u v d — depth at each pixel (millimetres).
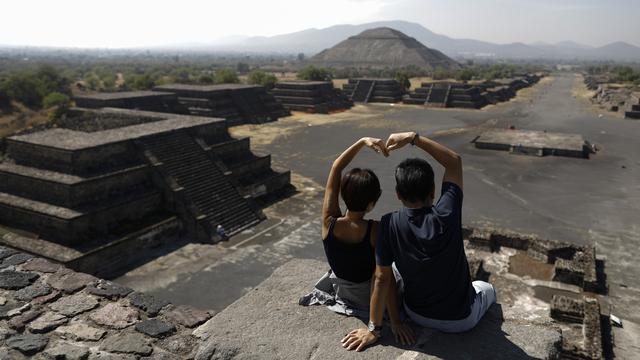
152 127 38281
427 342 4754
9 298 7219
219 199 35094
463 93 111188
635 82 136250
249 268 27844
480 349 4652
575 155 58500
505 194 43406
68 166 29703
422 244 4414
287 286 5941
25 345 6203
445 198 4672
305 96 96812
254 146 62469
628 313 22703
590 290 24359
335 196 5340
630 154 60281
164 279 26312
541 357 4559
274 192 42344
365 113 97500
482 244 28891
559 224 36062
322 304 5465
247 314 5348
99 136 33938
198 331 5164
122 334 6504
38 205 28438
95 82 131625
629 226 35594
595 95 130125
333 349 4691
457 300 4707
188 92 75312
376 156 57781
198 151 37719
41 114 75875
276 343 4836
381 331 4957
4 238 27422
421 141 5070
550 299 23547
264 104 84125
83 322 6758
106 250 27125
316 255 29828
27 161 31516
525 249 28875
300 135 70625
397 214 4672
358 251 4973
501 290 24141
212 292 24984
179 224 32344
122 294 7477
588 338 18547
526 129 79688
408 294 4844
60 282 7723
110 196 30359
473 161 56375
